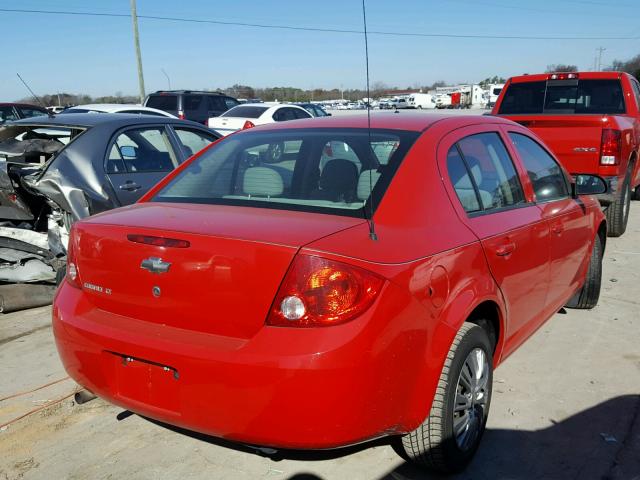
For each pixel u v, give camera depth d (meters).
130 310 2.74
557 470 3.06
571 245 4.31
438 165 3.12
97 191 5.23
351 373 2.32
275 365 2.31
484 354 3.09
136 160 5.81
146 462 3.12
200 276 2.51
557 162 4.48
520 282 3.49
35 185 5.02
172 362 2.49
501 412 3.59
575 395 3.81
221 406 2.42
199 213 2.91
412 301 2.54
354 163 3.07
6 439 3.33
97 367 2.76
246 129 3.90
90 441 3.31
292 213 2.84
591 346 4.57
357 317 2.37
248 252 2.43
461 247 2.90
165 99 18.94
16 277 5.48
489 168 3.56
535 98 9.22
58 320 2.91
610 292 5.84
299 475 3.00
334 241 2.47
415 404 2.63
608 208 7.84
